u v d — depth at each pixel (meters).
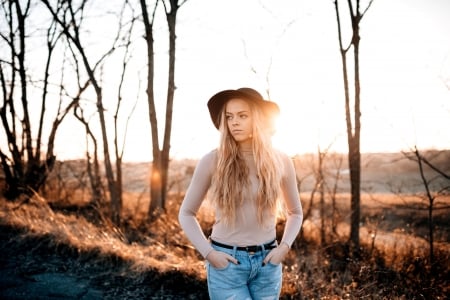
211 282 1.86
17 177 9.75
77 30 8.26
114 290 3.69
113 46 9.04
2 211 6.57
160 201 8.08
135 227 7.06
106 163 8.13
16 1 9.22
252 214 1.83
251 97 1.88
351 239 6.22
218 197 1.83
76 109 9.31
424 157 5.83
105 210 7.87
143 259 4.27
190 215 1.90
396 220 7.79
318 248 5.42
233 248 1.81
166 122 8.23
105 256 4.41
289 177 2.04
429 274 4.77
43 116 9.87
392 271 4.52
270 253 1.85
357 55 6.45
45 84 9.62
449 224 7.20
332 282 3.73
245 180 1.83
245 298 1.77
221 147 1.90
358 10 6.32
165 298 3.54
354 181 6.45
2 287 3.63
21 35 9.38
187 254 4.89
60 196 10.73
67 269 4.22
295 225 2.01
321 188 6.34
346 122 6.52
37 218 6.11
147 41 8.21
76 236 5.08
